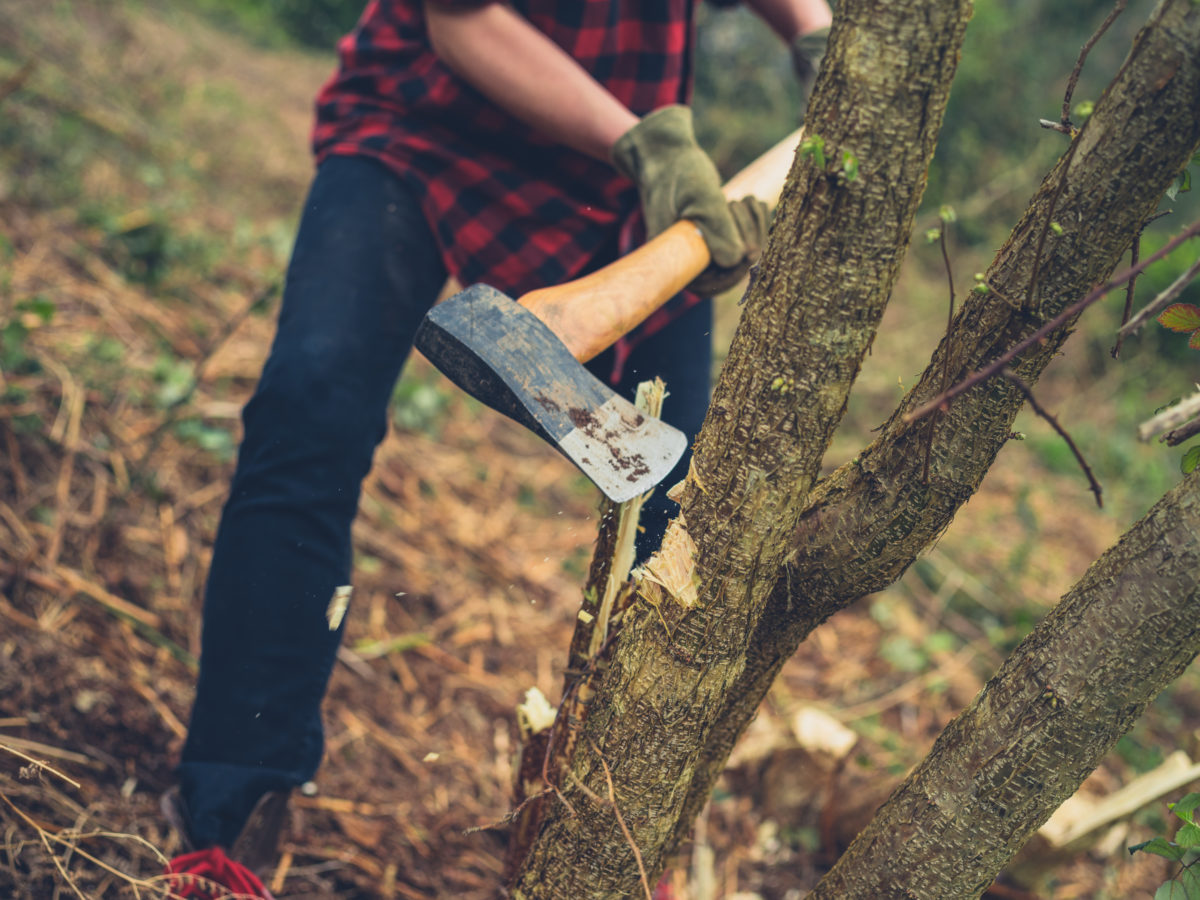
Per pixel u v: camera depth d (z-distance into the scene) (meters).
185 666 1.73
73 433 2.03
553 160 1.31
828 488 0.90
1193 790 1.61
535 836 1.05
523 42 1.18
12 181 2.75
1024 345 0.63
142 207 3.07
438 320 0.85
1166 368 4.41
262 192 4.05
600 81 1.33
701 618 0.81
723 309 4.05
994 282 0.76
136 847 1.33
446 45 1.20
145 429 2.19
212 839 1.15
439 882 1.53
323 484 1.18
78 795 1.37
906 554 0.86
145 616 1.79
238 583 1.16
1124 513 3.48
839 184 0.70
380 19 1.38
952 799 0.79
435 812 1.66
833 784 1.77
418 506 2.49
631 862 0.90
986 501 3.38
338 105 1.38
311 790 1.25
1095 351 4.49
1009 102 5.93
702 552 0.80
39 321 2.22
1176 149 0.67
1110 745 0.75
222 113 4.55
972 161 5.73
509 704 1.98
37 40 3.89
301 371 1.18
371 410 1.24
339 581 1.21
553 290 0.95
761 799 1.84
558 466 2.92
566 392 0.85
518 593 2.32
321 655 1.20
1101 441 3.89
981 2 5.93
